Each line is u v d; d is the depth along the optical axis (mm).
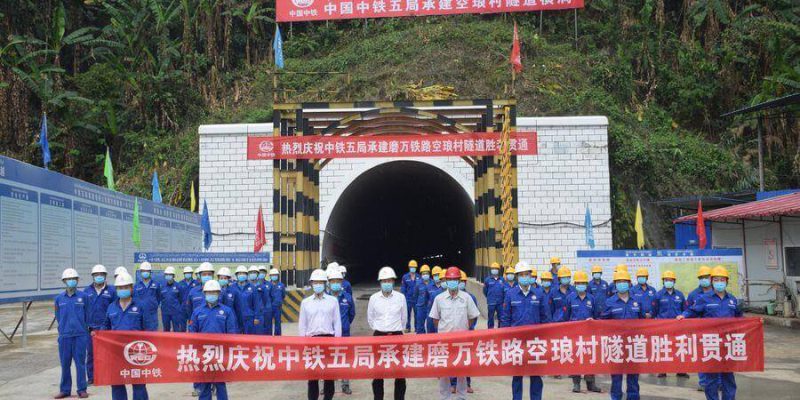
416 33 36500
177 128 34781
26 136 31797
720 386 9391
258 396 9906
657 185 27922
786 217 18094
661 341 8219
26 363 12664
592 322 8219
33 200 13500
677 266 15484
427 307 13039
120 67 34781
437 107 19953
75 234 15203
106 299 10195
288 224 21391
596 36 38156
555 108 30125
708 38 35688
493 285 13789
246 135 26422
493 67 32781
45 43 33594
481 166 22875
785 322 16734
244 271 12586
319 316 8477
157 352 7816
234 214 26172
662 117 33188
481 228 23000
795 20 34656
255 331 13039
